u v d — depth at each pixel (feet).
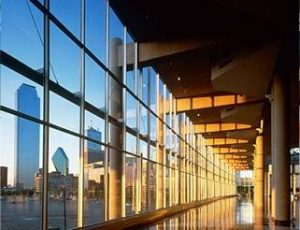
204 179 158.61
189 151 125.39
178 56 66.33
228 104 98.37
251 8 51.11
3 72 30.25
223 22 58.75
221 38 62.49
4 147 30.32
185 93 98.53
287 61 68.64
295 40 59.62
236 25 59.11
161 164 88.84
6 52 30.68
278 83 71.36
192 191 129.59
